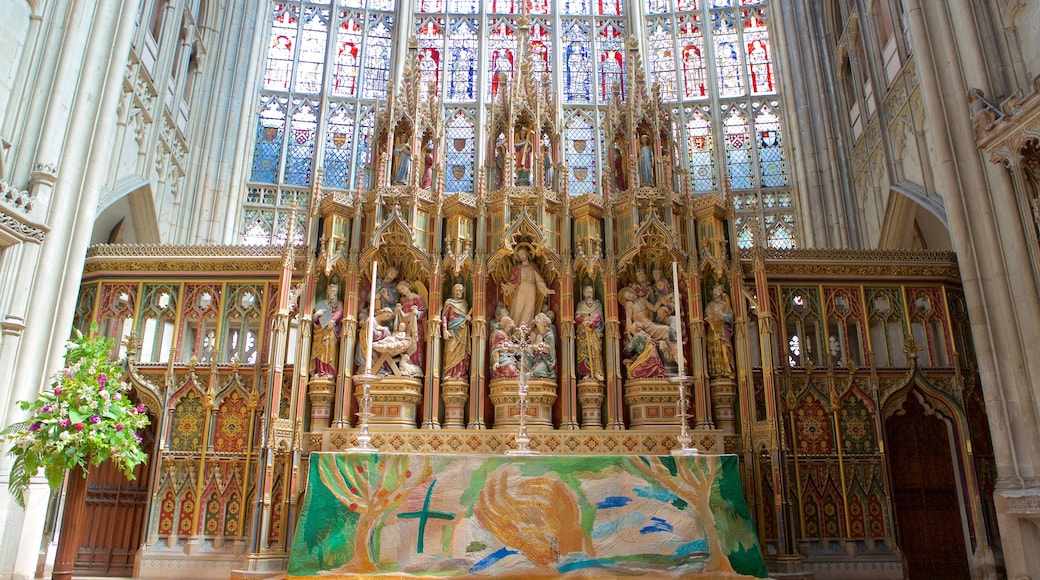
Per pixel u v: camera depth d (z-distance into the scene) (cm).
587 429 1200
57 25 1312
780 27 2306
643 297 1314
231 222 2114
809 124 2152
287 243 1283
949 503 1328
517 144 1437
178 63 1945
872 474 1298
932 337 1382
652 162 1428
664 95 2428
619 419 1233
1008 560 1134
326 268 1283
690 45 2491
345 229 1327
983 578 1234
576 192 2316
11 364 1154
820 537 1265
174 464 1291
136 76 1616
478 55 2452
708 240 1332
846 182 2047
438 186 1355
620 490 945
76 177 1293
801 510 1264
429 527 921
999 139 1198
